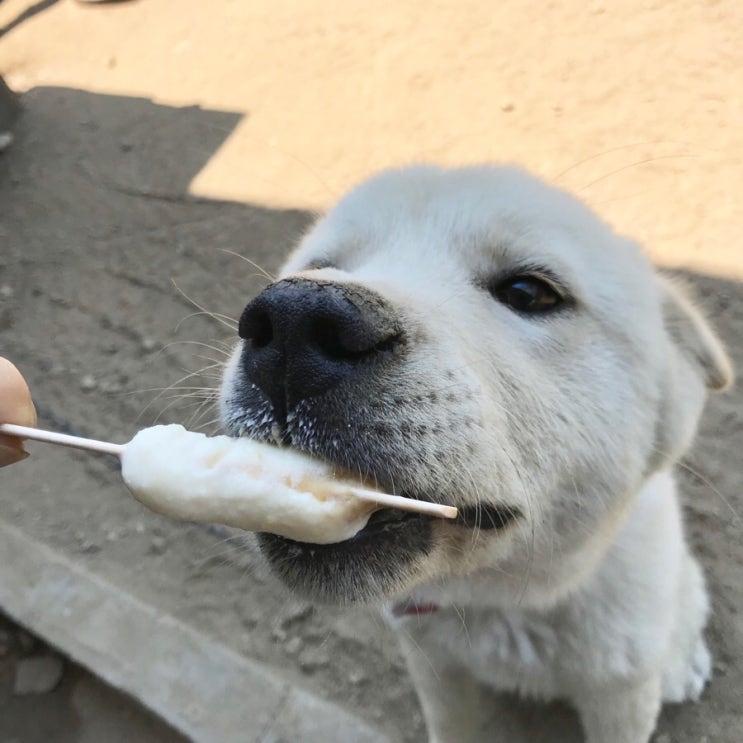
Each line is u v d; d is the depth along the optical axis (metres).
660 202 0.52
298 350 0.15
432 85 0.67
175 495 0.15
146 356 0.51
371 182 0.24
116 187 0.67
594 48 0.66
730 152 0.54
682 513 0.37
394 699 0.33
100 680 0.34
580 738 0.30
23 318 0.56
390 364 0.16
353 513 0.15
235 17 0.85
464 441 0.17
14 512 0.43
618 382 0.21
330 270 0.19
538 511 0.20
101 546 0.40
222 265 0.56
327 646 0.34
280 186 0.62
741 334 0.43
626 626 0.24
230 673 0.33
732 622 0.34
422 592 0.23
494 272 0.21
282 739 0.31
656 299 0.23
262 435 0.16
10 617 0.37
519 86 0.64
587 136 0.58
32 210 0.67
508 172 0.23
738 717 0.31
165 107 0.75
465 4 0.76
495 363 0.19
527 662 0.25
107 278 0.58
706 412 0.41
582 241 0.21
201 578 0.38
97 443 0.15
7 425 0.15
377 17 0.79
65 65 0.87
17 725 0.35
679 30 0.65
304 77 0.73
